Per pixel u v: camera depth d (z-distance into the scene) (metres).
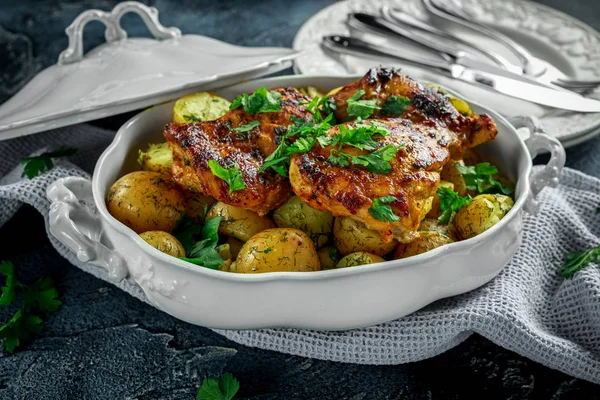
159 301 0.52
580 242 0.59
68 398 0.53
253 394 0.53
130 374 0.54
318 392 0.53
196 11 0.89
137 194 0.55
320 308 0.50
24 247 0.63
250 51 0.63
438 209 0.55
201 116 0.59
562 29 0.79
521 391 0.52
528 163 0.55
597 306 0.54
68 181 0.54
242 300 0.50
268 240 0.51
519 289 0.55
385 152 0.50
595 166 0.68
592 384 0.53
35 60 0.80
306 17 0.88
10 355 0.55
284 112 0.55
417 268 0.50
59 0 0.90
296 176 0.50
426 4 0.82
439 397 0.52
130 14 0.87
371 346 0.53
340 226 0.53
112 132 0.69
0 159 0.66
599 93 0.67
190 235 0.55
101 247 0.53
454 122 0.55
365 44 0.74
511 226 0.52
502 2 0.83
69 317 0.58
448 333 0.52
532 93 0.65
